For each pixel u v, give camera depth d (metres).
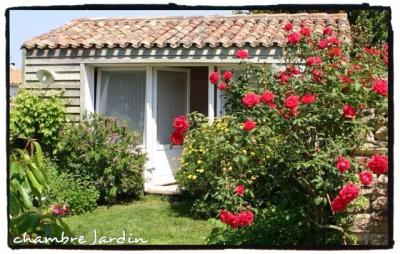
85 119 9.45
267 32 9.36
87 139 9.06
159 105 10.16
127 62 9.46
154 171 9.93
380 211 4.99
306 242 5.15
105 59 9.55
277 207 5.37
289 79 5.17
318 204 4.64
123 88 10.08
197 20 10.55
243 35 9.22
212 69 9.37
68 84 9.71
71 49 9.65
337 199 4.19
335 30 7.84
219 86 5.66
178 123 4.95
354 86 4.70
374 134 5.21
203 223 7.72
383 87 4.62
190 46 9.13
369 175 4.22
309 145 4.88
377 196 5.02
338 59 5.23
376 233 4.96
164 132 10.30
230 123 5.01
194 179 8.00
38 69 9.82
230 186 4.84
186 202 8.95
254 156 4.96
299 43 5.67
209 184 7.85
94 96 10.02
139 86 10.02
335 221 5.05
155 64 9.62
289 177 5.06
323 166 4.54
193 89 10.95
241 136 4.62
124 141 9.18
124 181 9.00
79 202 8.39
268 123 4.71
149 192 9.48
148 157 9.73
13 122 9.03
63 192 8.32
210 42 9.02
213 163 5.55
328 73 5.01
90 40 9.62
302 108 4.74
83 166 9.03
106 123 9.22
